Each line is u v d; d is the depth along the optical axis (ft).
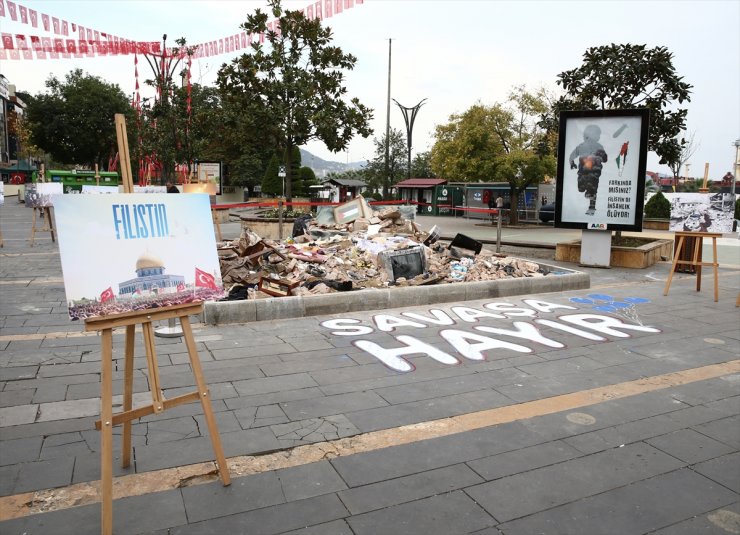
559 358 18.03
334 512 9.31
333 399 14.21
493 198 93.35
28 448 11.29
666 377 16.31
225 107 53.31
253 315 21.91
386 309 24.52
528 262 33.88
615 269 38.42
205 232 10.44
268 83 50.93
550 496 9.89
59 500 9.53
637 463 11.12
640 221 36.88
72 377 15.33
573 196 38.06
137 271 9.33
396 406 13.83
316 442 11.82
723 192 27.86
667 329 21.99
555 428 12.70
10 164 213.66
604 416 13.42
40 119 153.38
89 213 9.02
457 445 11.78
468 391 14.94
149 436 11.92
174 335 19.48
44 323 21.18
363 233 36.83
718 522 9.19
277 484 10.15
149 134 67.56
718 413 13.70
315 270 28.17
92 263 8.87
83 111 151.74
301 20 49.65
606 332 21.40
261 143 55.72
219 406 13.61
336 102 53.16
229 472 10.48
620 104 43.42
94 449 11.31
